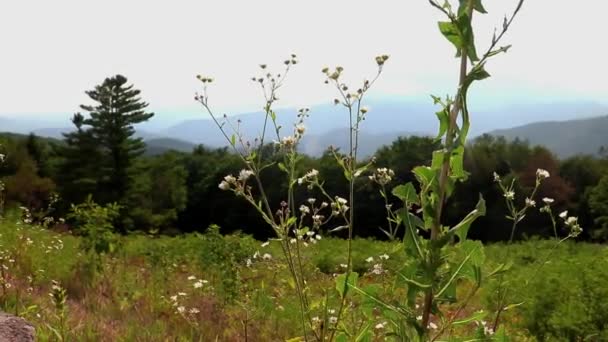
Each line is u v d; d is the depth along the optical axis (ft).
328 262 33.65
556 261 27.35
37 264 24.95
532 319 19.27
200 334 17.71
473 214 7.34
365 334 9.05
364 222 109.81
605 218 132.77
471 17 6.97
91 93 160.25
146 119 165.78
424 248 7.57
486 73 6.92
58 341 14.42
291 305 19.12
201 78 10.77
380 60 9.84
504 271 8.46
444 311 17.37
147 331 17.52
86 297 22.20
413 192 7.71
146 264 34.17
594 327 17.93
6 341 11.46
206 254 28.63
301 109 10.42
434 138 7.51
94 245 28.73
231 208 194.90
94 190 156.25
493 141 179.42
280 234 10.06
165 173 183.62
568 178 173.99
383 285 12.60
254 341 17.76
